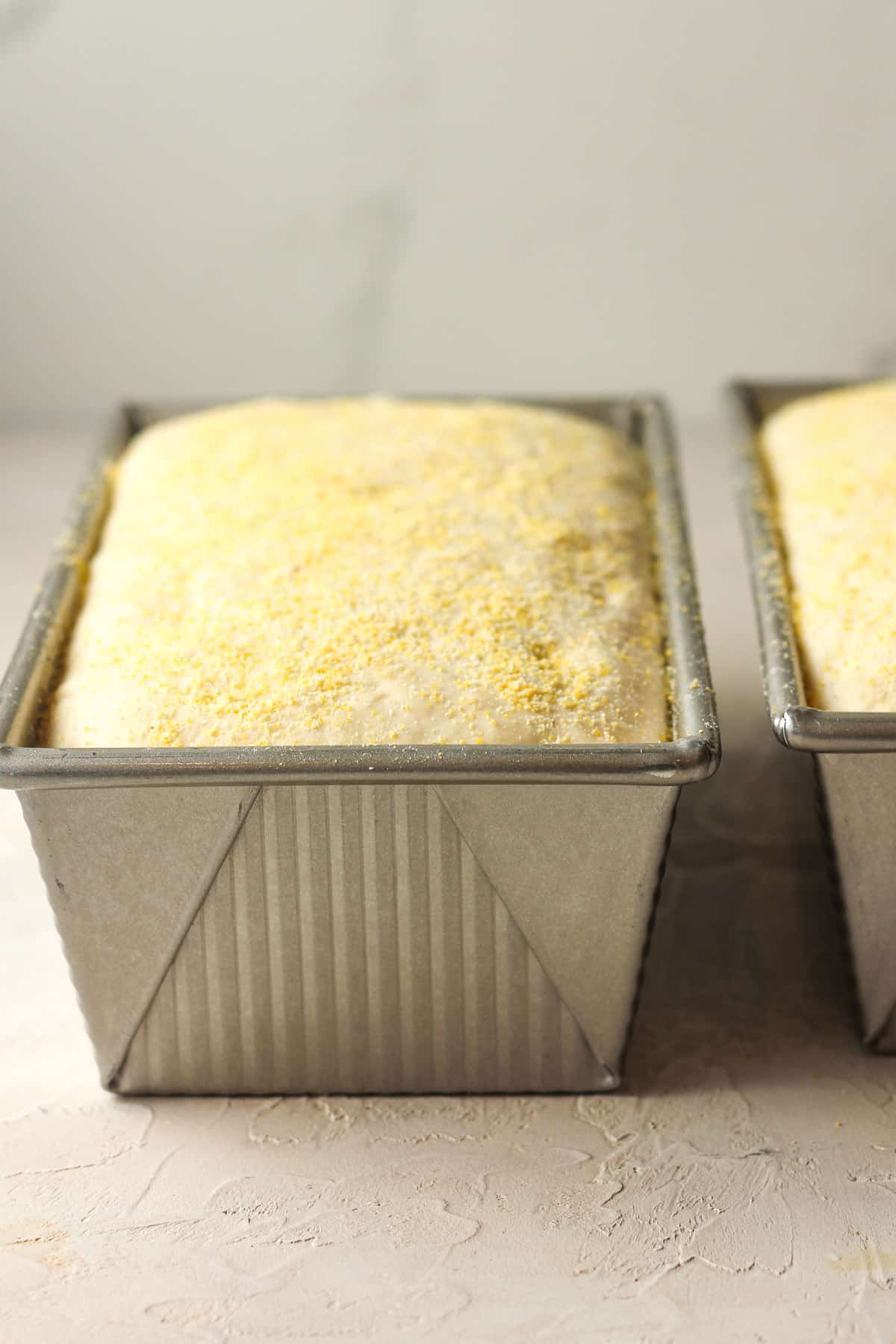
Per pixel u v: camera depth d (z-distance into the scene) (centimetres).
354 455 45
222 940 36
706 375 67
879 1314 33
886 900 37
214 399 51
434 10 60
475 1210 35
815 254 64
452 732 35
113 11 60
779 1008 41
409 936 36
